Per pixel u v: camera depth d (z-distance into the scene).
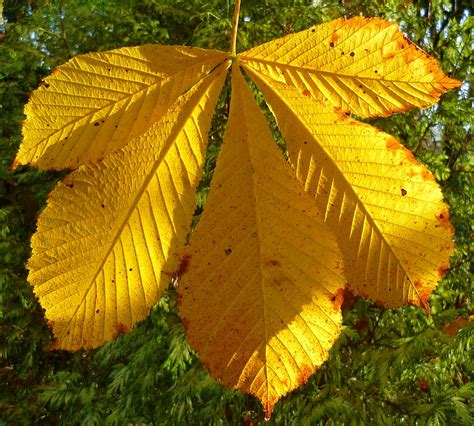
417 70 0.32
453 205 1.42
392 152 0.32
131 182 0.32
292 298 0.32
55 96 0.32
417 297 0.31
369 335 1.38
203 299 0.32
